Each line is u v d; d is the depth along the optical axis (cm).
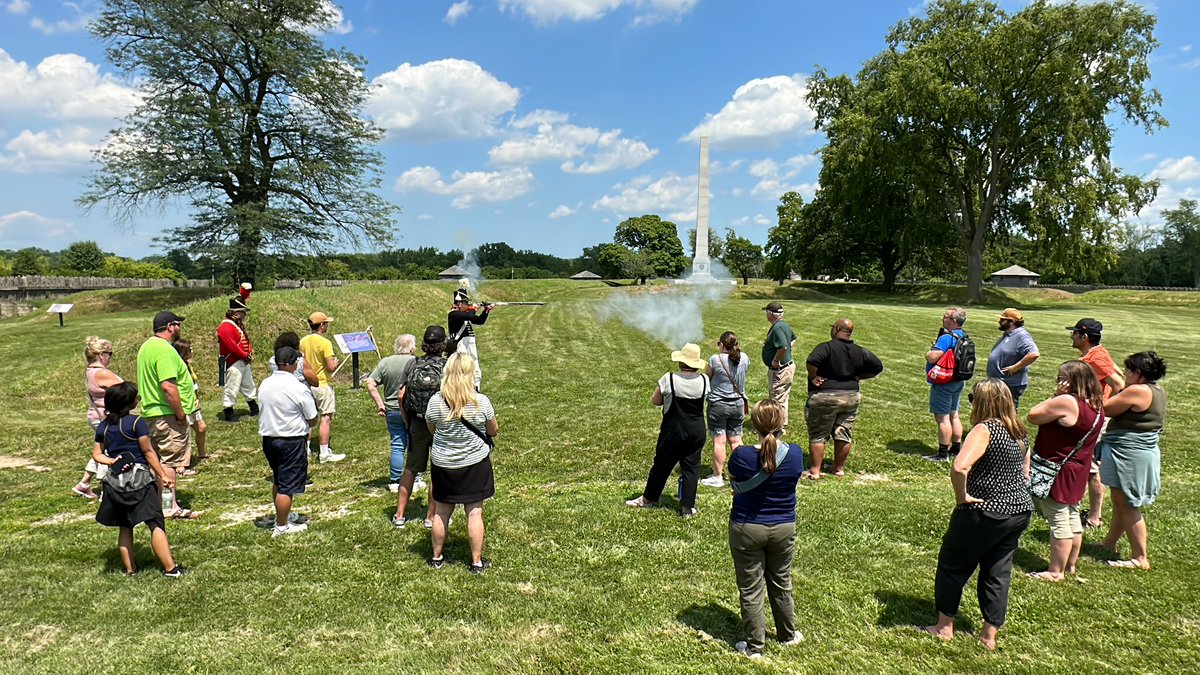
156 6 2669
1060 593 432
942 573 382
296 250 3125
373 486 715
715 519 579
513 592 446
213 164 2845
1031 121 3572
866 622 403
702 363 577
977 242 3953
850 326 718
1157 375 468
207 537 554
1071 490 447
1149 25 3266
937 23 3950
